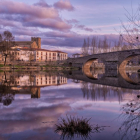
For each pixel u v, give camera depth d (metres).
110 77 43.88
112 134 7.85
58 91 20.78
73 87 24.44
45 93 19.20
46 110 11.77
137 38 8.44
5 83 28.52
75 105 13.27
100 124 9.07
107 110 11.77
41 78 39.31
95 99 15.59
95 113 11.04
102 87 24.23
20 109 12.04
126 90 21.30
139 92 19.59
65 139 7.34
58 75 50.16
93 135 7.71
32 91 20.62
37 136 7.59
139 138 7.43
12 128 8.48
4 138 7.38
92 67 112.44
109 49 110.56
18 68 82.75
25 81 32.19
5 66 78.69
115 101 14.70
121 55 66.12
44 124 9.03
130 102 14.25
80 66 94.62
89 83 29.86
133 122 9.32
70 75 50.62
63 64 103.44
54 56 134.38
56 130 8.21
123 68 69.50
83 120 8.97
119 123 9.20
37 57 116.75
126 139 7.29
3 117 10.20
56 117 10.20
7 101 14.74
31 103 13.95
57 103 13.97
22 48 116.56
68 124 8.64
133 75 51.91
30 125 8.90
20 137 7.48
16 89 22.12
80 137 7.52
